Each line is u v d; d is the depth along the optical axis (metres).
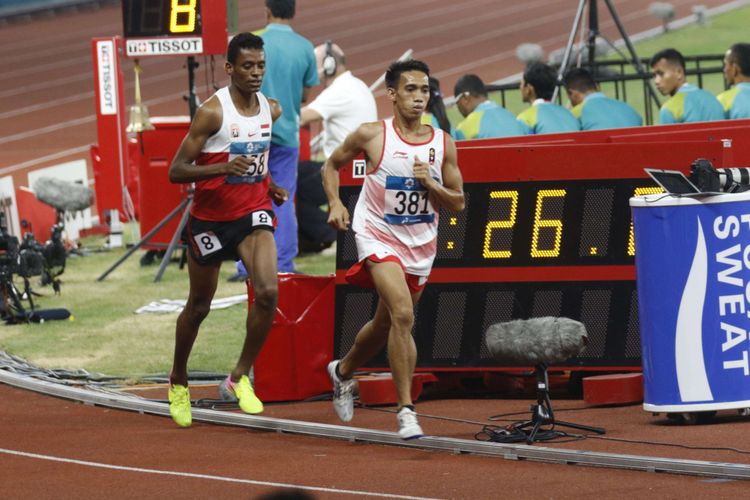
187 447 22.55
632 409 24.86
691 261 22.33
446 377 27.28
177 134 45.34
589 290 25.80
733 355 22.56
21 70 119.31
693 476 19.58
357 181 26.59
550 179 25.84
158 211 45.75
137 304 39.06
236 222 23.11
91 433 23.94
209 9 40.34
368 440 22.67
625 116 38.50
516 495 18.62
